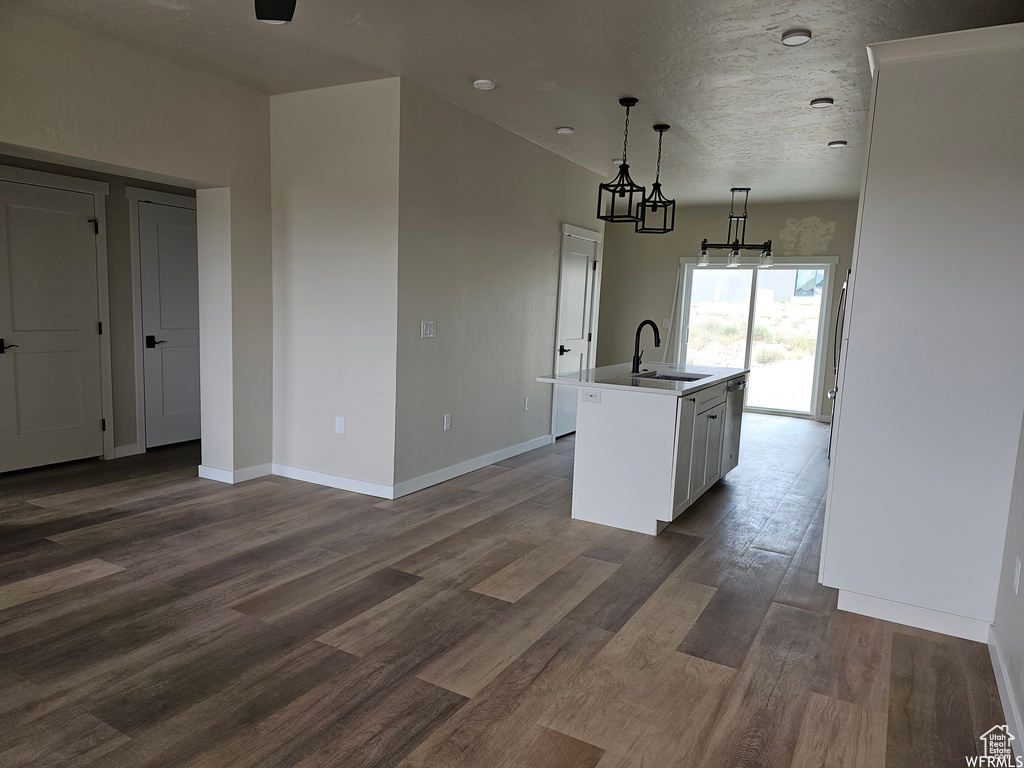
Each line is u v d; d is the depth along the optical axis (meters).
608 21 2.98
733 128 4.63
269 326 4.54
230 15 3.08
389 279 4.04
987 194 2.43
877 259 2.63
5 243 4.26
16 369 4.38
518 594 2.93
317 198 4.26
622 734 2.00
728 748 1.95
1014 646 2.17
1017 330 2.44
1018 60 2.34
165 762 1.80
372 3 2.89
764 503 4.43
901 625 2.75
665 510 3.68
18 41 3.07
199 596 2.79
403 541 3.50
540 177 5.39
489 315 4.96
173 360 5.42
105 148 3.45
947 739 2.02
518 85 3.90
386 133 3.93
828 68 3.44
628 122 4.54
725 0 2.73
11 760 1.79
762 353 8.34
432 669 2.31
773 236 8.05
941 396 2.58
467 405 4.85
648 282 8.81
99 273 4.79
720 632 2.65
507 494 4.42
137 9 3.04
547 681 2.26
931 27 2.90
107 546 3.29
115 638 2.43
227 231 4.20
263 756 1.84
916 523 2.68
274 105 4.35
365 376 4.21
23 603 2.68
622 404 3.77
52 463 4.65
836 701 2.20
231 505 3.98
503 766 1.84
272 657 2.34
